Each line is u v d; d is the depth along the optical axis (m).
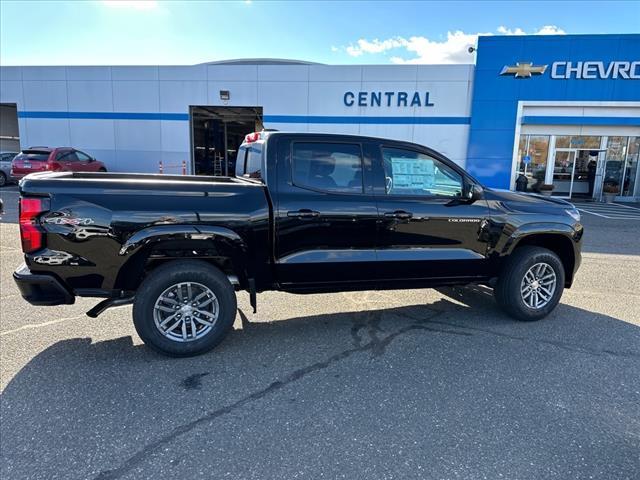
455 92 19.11
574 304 5.30
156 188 3.57
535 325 4.58
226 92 20.02
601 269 7.09
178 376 3.42
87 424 2.78
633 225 12.03
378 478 2.33
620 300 5.48
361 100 19.61
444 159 4.38
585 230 11.05
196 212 3.61
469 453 2.54
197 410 2.96
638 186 19.12
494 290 4.79
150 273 3.64
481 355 3.84
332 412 2.95
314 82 19.70
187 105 20.27
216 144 24.70
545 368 3.60
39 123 20.92
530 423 2.84
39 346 3.91
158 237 3.52
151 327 3.61
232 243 3.70
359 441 2.64
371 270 4.16
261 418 2.87
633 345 4.09
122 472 2.36
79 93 20.55
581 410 3.00
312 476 2.34
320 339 4.16
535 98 18.67
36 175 3.67
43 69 20.47
